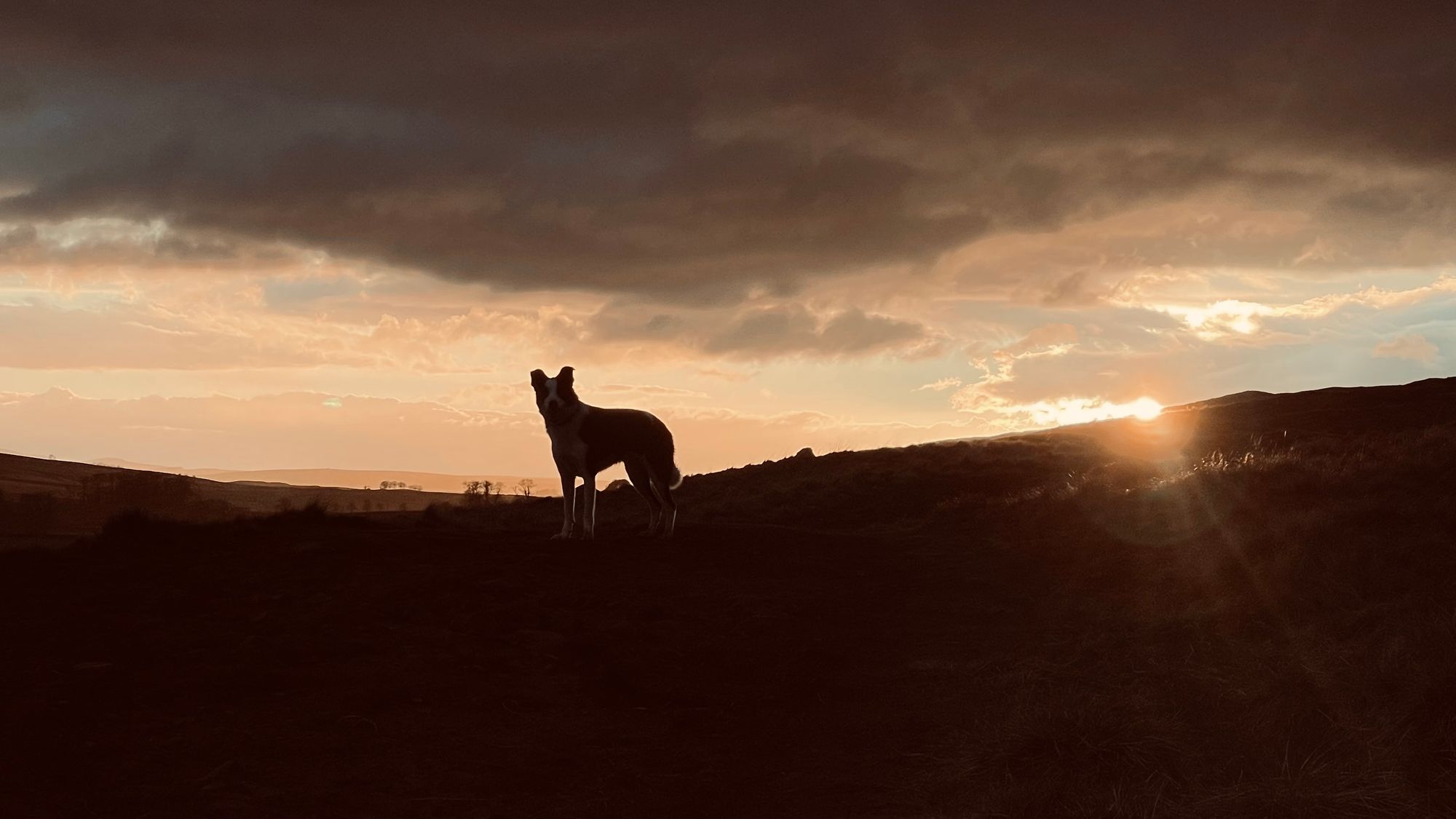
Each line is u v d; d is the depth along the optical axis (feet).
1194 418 154.10
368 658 33.91
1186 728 27.02
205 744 25.88
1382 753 22.77
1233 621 36.78
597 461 56.85
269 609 39.24
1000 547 62.49
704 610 43.73
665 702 32.12
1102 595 45.55
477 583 43.98
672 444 58.90
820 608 45.52
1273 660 30.83
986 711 30.66
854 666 37.06
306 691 30.45
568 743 27.89
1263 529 48.73
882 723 30.60
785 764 27.07
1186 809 21.63
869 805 23.95
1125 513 62.49
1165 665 32.60
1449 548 40.40
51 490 330.13
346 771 24.80
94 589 41.91
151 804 22.02
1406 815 20.27
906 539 67.82
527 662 34.65
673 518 59.11
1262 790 21.76
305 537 53.98
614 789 24.76
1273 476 63.62
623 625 39.19
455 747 26.94
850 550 61.00
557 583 46.06
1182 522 56.44
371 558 48.98
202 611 38.86
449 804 23.16
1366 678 26.99
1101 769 24.13
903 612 45.75
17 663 31.50
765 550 57.62
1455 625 28.91
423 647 35.27
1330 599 37.06
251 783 23.62
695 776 25.89
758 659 37.50
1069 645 37.73
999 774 24.72
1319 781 21.80
